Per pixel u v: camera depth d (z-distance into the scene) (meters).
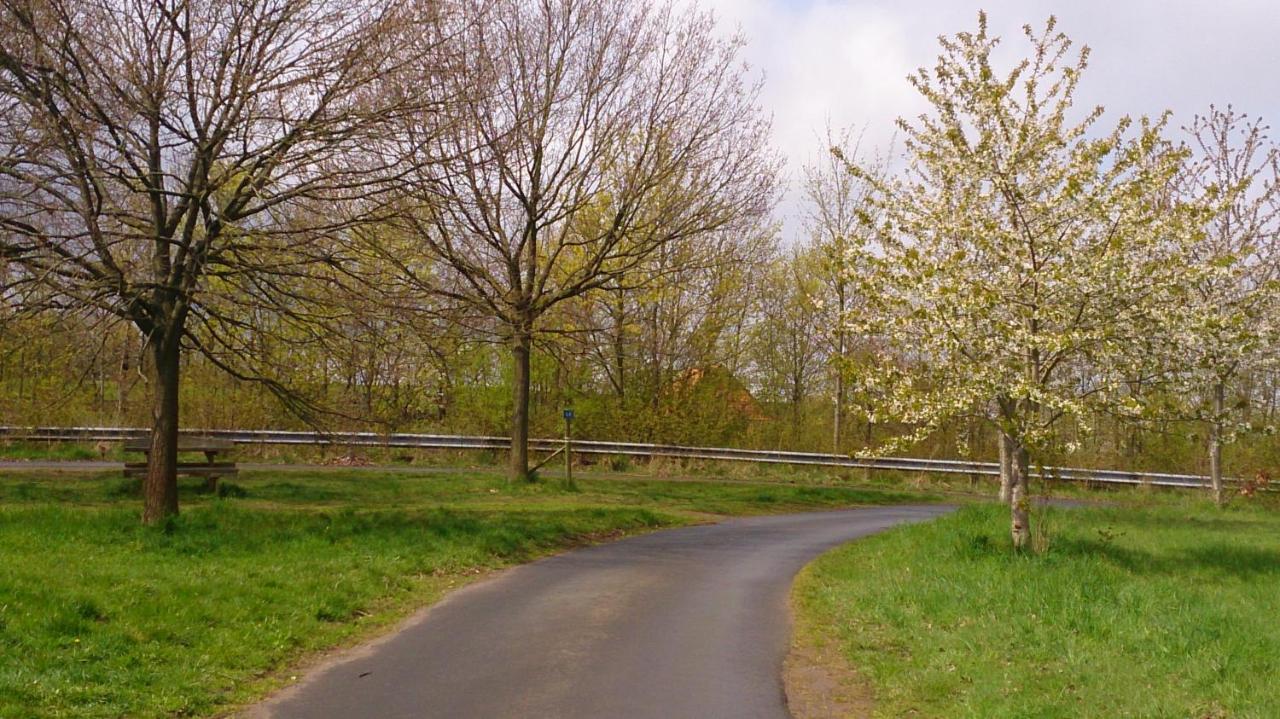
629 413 35.56
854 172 15.82
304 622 9.76
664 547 16.61
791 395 41.41
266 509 17.77
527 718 7.13
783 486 30.27
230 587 10.48
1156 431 15.90
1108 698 7.61
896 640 9.72
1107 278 13.80
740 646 9.48
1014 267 14.30
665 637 9.75
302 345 15.05
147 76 13.41
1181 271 13.98
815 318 32.72
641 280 28.78
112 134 13.16
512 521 16.86
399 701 7.54
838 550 16.69
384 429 19.23
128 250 14.09
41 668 7.48
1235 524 21.97
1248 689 7.83
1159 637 9.37
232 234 13.75
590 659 8.82
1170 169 14.22
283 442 29.67
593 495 24.47
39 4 12.37
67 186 13.23
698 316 37.25
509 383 35.00
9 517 13.26
